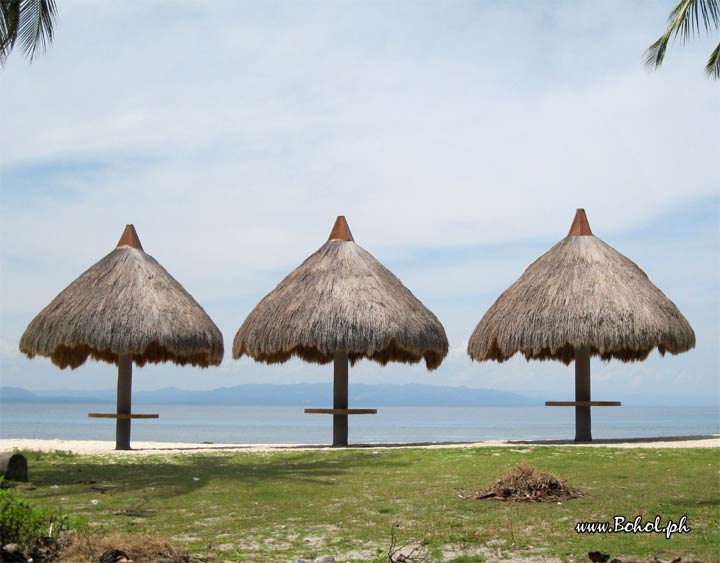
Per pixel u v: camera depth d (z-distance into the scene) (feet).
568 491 38.04
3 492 26.73
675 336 67.36
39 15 48.26
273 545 28.66
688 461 50.57
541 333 66.39
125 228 71.87
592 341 65.46
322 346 65.21
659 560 25.80
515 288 71.87
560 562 26.23
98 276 67.15
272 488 41.22
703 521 32.12
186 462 54.60
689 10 40.83
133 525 31.55
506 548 27.94
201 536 29.99
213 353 70.49
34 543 26.32
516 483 38.27
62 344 63.77
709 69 45.55
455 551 27.66
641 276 71.77
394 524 31.94
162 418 314.96
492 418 337.31
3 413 386.11
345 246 72.64
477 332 72.69
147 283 67.36
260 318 68.85
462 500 37.11
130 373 67.77
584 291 67.51
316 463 53.26
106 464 52.85
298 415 387.75
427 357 76.69
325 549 28.09
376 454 58.03
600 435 143.64
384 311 66.95
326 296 67.46
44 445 70.85
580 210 74.33
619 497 37.40
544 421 280.92
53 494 38.91
